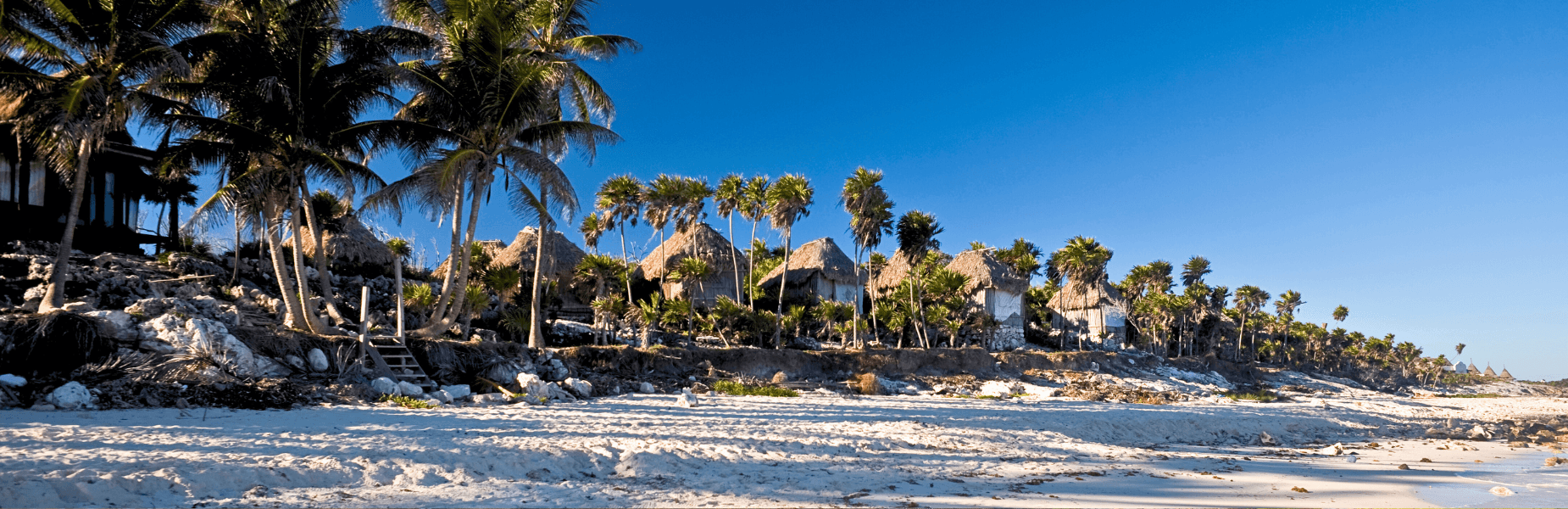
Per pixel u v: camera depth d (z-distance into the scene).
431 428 12.48
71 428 10.23
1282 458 13.62
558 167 22.73
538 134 23.84
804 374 30.89
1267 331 71.44
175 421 11.76
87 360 14.65
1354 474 11.27
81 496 6.54
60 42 18.77
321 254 23.41
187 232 21.19
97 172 27.86
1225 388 42.28
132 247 29.34
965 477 10.02
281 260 21.33
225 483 7.46
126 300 21.28
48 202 25.89
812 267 45.56
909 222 38.94
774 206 35.88
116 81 19.11
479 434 11.84
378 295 30.50
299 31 20.75
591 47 26.61
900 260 53.44
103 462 7.70
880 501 8.17
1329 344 78.06
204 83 20.23
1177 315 56.09
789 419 16.36
